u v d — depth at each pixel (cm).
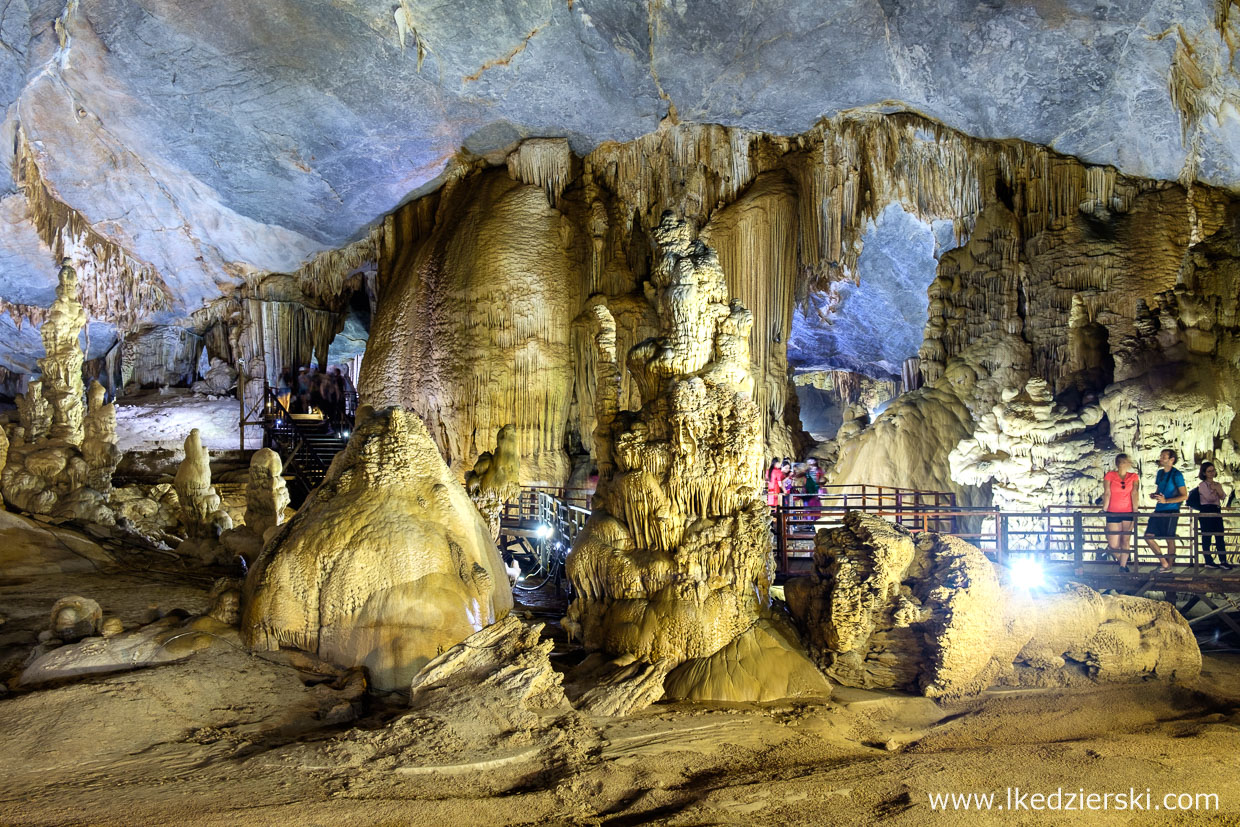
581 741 446
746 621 588
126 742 401
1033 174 1327
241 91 1403
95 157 1569
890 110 1427
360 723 446
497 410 1509
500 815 360
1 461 851
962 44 1200
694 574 586
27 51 1245
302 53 1348
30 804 335
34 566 727
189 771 376
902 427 1354
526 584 1019
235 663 487
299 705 460
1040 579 791
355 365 2839
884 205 1494
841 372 2422
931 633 581
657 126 1518
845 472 1430
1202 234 1220
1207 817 393
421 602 507
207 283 1859
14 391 2012
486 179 1606
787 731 498
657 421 616
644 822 363
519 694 463
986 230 1359
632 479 605
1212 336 1122
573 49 1370
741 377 634
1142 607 650
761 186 1547
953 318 1402
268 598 517
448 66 1386
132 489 1174
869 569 594
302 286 1859
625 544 614
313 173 1555
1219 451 1079
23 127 1484
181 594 685
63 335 1003
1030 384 1067
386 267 1722
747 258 1523
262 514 906
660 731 483
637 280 1591
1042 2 1105
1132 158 1252
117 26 1308
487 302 1514
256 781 370
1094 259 1248
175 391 2011
